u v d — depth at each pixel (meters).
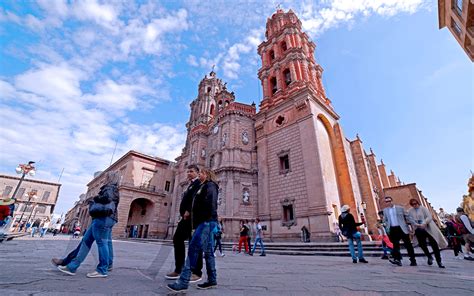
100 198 3.67
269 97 27.36
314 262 7.68
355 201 20.84
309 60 27.17
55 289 2.40
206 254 3.07
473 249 8.97
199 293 2.62
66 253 3.97
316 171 18.91
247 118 28.78
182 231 3.57
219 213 23.19
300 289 3.04
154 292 2.56
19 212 52.44
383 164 41.19
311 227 17.73
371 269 5.66
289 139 22.33
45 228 22.91
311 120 20.77
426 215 6.48
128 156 37.56
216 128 30.56
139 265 4.85
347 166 22.48
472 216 13.35
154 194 36.59
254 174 25.22
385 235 8.55
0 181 53.19
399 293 2.85
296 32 28.45
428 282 3.69
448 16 17.17
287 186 20.88
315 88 24.88
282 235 19.61
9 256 5.09
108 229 3.70
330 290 3.00
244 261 7.81
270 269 5.48
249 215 22.97
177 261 3.45
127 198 33.41
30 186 56.06
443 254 10.80
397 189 24.73
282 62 27.41
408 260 8.09
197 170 3.92
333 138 24.11
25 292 2.19
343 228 7.80
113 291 2.49
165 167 39.97
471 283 3.61
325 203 17.47
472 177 13.86
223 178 24.59
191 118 44.56
